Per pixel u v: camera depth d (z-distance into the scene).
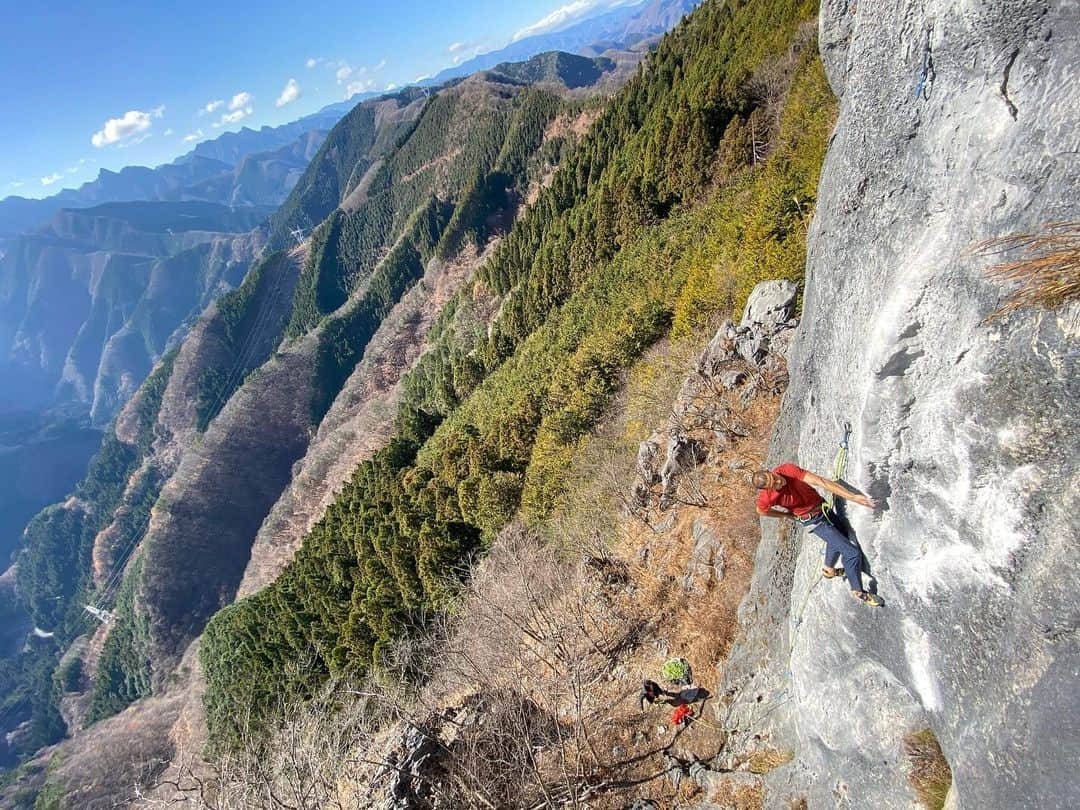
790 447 9.24
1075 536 4.02
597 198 58.59
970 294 4.76
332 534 50.09
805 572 7.68
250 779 11.70
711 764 9.91
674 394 22.67
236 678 43.41
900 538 5.50
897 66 5.71
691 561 14.44
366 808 11.89
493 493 30.42
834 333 6.96
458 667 17.89
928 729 5.81
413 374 97.44
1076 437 4.05
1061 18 4.18
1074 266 4.01
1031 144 4.42
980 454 4.65
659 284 32.28
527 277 72.19
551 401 31.70
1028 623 4.31
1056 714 4.09
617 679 13.51
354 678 28.84
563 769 10.97
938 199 5.37
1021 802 4.38
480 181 134.38
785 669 9.22
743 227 25.05
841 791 6.80
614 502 20.72
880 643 6.00
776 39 41.94
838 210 6.91
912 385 5.26
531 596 17.80
